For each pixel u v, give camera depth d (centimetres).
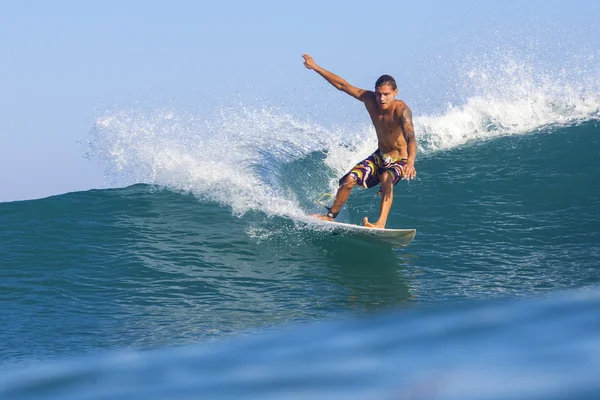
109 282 3009
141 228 3588
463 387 871
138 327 2497
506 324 1300
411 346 1241
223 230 3516
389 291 2745
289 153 4350
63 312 2716
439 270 2978
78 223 3659
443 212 3700
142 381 1266
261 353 1419
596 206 3656
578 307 1367
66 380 1380
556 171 4153
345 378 1052
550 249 3180
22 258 3278
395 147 2972
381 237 3105
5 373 1723
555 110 5066
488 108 5069
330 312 2492
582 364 922
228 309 2644
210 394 1070
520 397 779
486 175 4175
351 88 3036
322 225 3203
